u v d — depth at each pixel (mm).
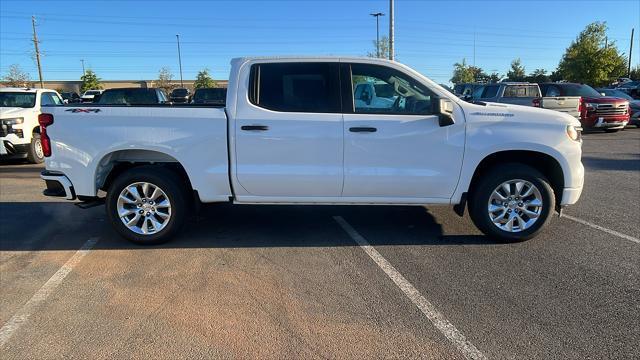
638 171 9500
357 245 5207
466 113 4980
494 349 3199
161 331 3455
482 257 4812
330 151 4988
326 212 6508
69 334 3434
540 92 15977
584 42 41969
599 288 4086
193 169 5074
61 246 5281
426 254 4910
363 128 4949
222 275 4438
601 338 3316
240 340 3326
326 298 3951
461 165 5027
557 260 4715
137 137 5031
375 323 3545
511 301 3863
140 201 5191
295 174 5023
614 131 17531
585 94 16859
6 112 10828
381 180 5039
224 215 6426
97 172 5172
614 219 6074
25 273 4531
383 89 5039
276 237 5508
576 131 5062
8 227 6008
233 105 5023
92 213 6672
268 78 5039
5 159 12102
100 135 5059
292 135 4969
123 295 4035
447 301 3877
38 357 3158
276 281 4293
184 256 4934
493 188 5055
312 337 3363
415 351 3184
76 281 4336
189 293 4062
